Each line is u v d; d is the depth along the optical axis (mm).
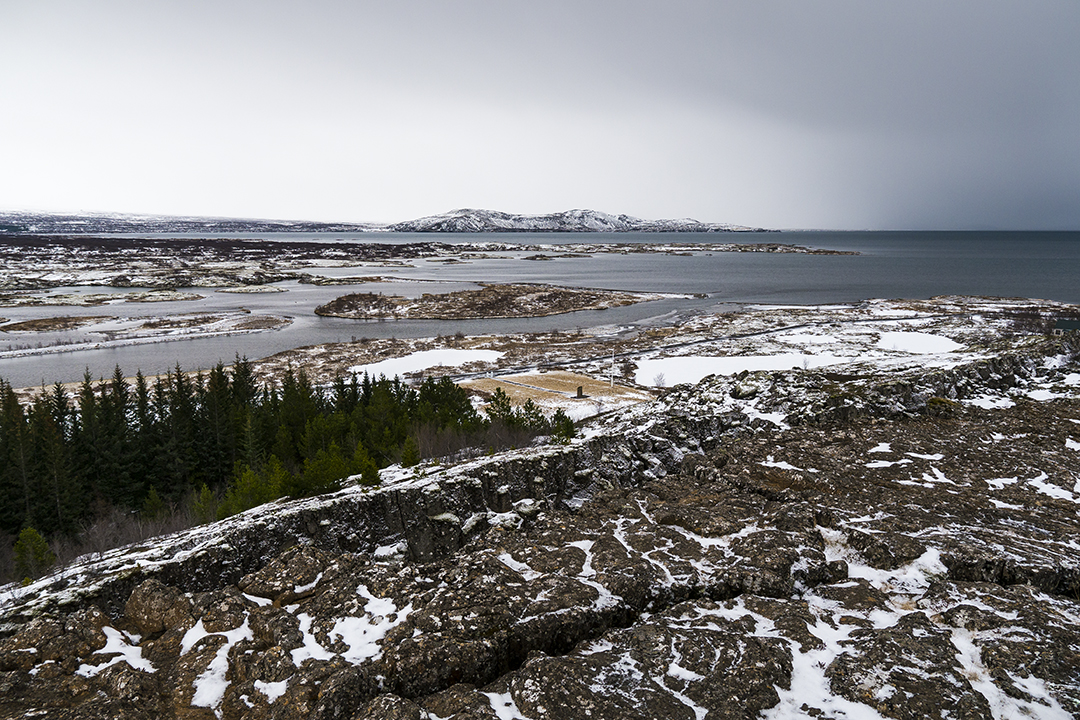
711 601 16531
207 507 35531
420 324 145125
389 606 16109
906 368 44625
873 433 31125
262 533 22766
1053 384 40188
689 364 92125
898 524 20078
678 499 23891
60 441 46062
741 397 39375
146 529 36719
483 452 40875
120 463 48500
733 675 13133
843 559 18547
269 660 13742
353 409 57750
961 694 12352
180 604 16297
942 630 14695
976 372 40656
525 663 13578
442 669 13617
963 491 23609
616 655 14062
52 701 12875
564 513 23812
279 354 106312
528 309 160500
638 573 17172
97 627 15477
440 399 57094
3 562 35344
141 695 13070
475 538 25750
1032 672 12875
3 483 42219
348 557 18953
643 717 11930
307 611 16078
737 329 122875
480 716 12086
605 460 30641
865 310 144875
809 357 94688
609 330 130000
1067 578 16875
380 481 30109
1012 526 20453
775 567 17266
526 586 16906
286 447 48406
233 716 12555
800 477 24922
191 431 53500
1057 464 26484
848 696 12609
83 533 39656
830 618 15711
